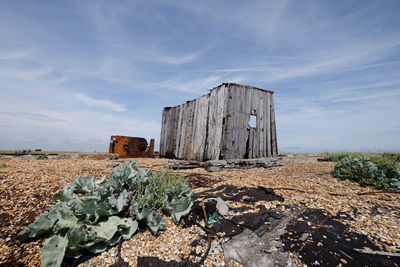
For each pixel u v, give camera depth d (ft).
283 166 26.89
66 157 28.58
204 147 27.04
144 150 39.32
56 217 8.51
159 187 11.35
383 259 7.25
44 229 8.05
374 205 12.15
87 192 11.25
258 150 26.58
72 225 8.00
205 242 8.36
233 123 24.39
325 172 22.30
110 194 9.89
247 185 15.06
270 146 28.07
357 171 17.83
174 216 9.71
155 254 7.52
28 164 19.29
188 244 8.20
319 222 9.77
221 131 24.21
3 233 8.09
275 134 28.91
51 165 19.33
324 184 16.70
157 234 8.80
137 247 7.88
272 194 13.06
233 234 8.71
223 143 23.62
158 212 10.36
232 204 11.55
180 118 34.53
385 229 9.27
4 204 9.96
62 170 17.11
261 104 27.71
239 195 12.77
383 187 15.69
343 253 7.59
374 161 20.80
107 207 9.00
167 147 37.42
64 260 7.23
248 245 8.08
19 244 7.71
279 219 9.95
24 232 7.66
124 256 7.33
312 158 37.78
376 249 7.82
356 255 7.50
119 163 24.18
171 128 37.01
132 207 9.23
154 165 23.26
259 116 27.32
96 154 30.27
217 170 21.27
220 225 9.38
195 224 9.66
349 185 16.66
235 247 7.96
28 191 11.58
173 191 11.16
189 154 30.30
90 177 11.63
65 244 6.94
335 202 12.34
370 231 9.07
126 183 11.16
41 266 6.81
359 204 12.21
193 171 21.35
